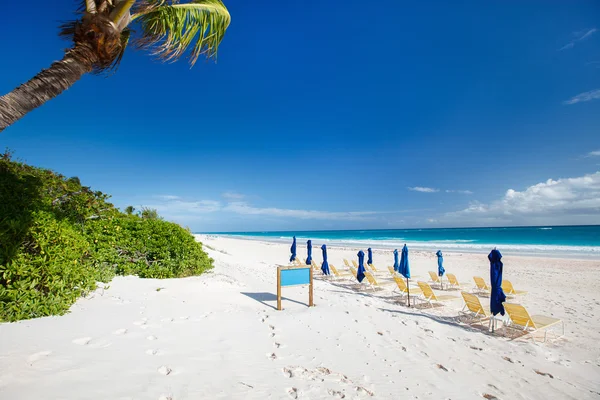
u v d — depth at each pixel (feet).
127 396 8.60
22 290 13.38
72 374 9.21
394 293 34.19
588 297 32.27
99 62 11.31
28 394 7.88
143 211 39.78
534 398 12.48
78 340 11.67
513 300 31.14
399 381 12.54
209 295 22.54
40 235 14.92
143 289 21.16
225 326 16.06
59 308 14.25
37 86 9.48
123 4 11.34
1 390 7.82
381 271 51.19
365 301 28.19
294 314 20.57
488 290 36.47
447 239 168.35
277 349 14.02
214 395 9.43
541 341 19.40
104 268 23.29
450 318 24.25
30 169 23.56
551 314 25.95
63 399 7.95
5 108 8.77
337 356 14.17
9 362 9.19
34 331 11.76
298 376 11.65
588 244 107.45
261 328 16.60
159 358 11.32
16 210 16.08
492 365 15.38
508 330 21.47
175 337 13.55
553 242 120.67
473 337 19.62
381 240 171.73
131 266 25.43
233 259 60.03
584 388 13.55
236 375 10.96
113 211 28.43
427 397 11.53
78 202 24.50
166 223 31.30
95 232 24.11
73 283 16.30
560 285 38.75
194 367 11.04
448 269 54.54
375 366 13.67
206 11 14.40
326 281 43.16
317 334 16.81
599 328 22.18
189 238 31.48
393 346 16.47
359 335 17.49
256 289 28.25
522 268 52.90
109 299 17.70
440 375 13.64
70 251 16.15
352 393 10.90
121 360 10.64
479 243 126.41
